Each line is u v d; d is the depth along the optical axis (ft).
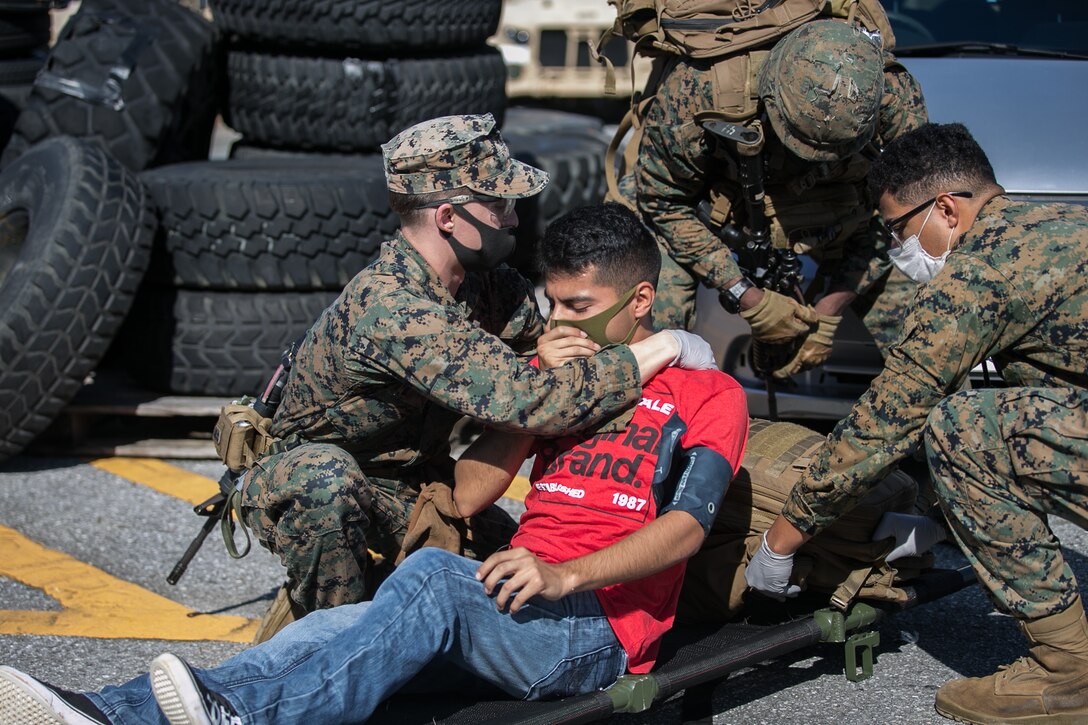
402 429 9.61
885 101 11.19
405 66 19.24
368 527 9.48
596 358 8.48
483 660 8.25
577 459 8.59
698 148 11.19
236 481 9.87
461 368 8.46
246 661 7.89
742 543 9.82
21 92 21.36
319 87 18.79
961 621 11.51
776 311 11.60
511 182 8.80
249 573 13.06
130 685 8.16
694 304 12.65
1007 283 8.86
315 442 9.61
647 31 11.49
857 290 12.27
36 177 16.35
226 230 16.43
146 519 14.51
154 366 16.81
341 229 16.76
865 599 9.96
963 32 17.46
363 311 8.77
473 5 19.94
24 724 7.73
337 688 7.75
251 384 16.71
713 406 8.57
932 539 9.82
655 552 7.98
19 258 15.52
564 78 35.22
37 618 12.00
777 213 11.46
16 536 13.98
